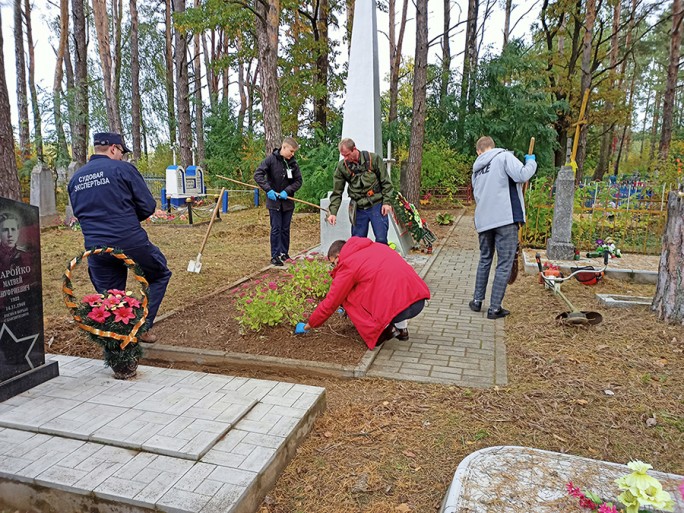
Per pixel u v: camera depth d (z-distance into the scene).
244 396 3.14
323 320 4.30
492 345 4.42
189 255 8.70
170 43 27.89
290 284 5.39
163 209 15.91
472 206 19.11
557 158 25.02
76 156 16.92
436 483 2.52
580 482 2.12
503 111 21.62
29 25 23.45
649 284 6.75
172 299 5.91
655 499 1.73
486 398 3.38
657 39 28.03
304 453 2.80
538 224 9.31
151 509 2.11
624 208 9.22
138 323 3.42
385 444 2.88
